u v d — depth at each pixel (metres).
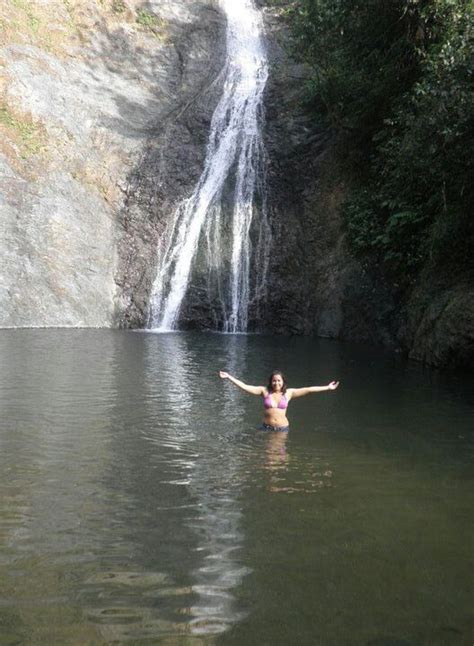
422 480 6.55
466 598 4.14
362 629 3.77
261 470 6.80
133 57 31.30
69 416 8.98
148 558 4.69
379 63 20.89
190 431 8.38
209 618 3.88
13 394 10.27
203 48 33.00
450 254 16.14
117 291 23.33
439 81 13.71
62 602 4.05
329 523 5.38
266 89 30.16
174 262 24.38
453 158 13.83
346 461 7.19
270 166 26.98
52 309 21.48
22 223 22.44
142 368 13.19
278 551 4.82
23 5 29.11
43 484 6.23
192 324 23.45
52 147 25.06
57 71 27.98
